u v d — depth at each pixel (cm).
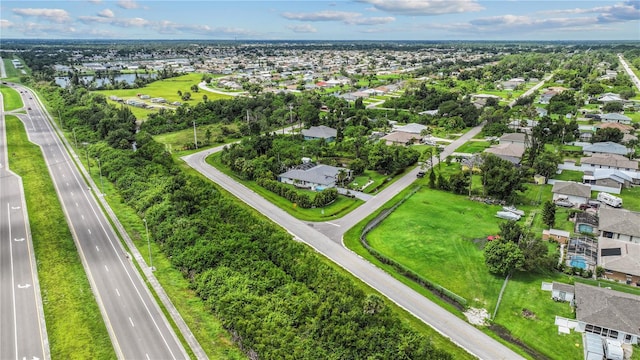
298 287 7031
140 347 6056
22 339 6169
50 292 7262
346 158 14850
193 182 11094
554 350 6106
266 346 5772
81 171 13550
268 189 12119
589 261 8200
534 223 9988
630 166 13100
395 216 10412
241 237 8438
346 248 8856
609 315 6353
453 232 9550
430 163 14500
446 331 6481
